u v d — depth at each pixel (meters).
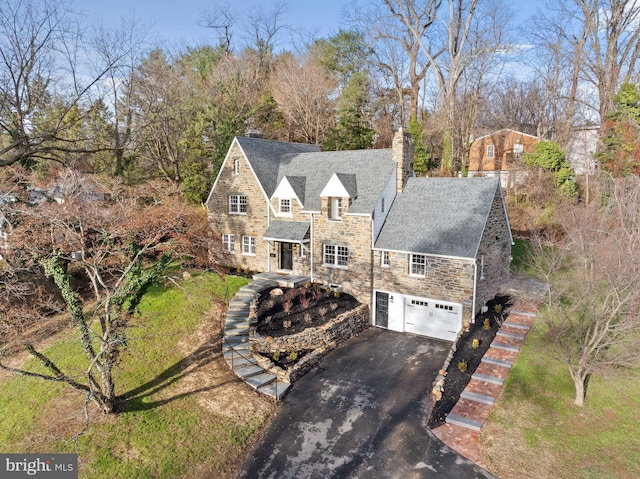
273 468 13.01
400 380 17.69
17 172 19.95
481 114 57.03
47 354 19.70
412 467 12.77
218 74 47.25
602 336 14.29
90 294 25.30
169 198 24.02
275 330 20.00
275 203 27.53
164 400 16.20
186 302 23.38
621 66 34.88
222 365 18.44
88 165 30.95
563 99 43.12
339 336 21.38
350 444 13.88
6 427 15.53
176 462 13.27
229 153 29.25
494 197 22.70
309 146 34.31
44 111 26.69
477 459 12.98
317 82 46.69
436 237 22.22
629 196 21.72
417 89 43.72
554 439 13.45
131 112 36.91
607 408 14.69
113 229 16.36
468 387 16.39
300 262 27.02
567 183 33.53
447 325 21.88
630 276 14.24
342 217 24.44
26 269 17.05
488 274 22.86
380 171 25.00
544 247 29.12
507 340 19.47
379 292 24.02
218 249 26.19
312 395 16.73
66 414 15.61
